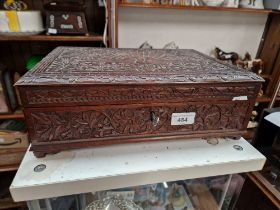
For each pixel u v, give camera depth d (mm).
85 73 507
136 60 659
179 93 533
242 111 606
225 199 775
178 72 561
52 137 515
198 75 545
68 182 486
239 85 557
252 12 1125
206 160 576
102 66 573
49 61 593
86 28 913
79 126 518
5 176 1184
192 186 814
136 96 512
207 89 544
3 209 1069
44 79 456
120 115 529
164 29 1168
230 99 574
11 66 1091
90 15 1066
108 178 507
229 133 627
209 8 1003
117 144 598
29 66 928
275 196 749
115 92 496
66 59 625
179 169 547
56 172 505
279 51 1181
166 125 573
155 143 629
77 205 673
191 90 535
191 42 1236
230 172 603
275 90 1199
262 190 798
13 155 995
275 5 1097
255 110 1346
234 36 1276
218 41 1270
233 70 604
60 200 647
